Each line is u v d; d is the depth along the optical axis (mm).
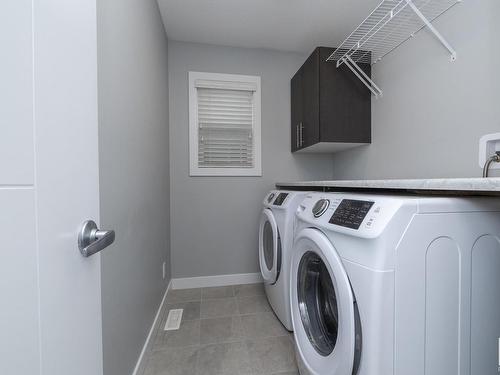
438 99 1441
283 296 1601
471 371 713
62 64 438
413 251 676
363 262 706
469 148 1268
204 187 2369
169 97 2271
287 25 2041
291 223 1537
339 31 2127
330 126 1974
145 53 1424
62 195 438
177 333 1607
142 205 1340
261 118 2453
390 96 1827
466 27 1271
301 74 2254
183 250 2338
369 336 678
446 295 695
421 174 1566
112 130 938
